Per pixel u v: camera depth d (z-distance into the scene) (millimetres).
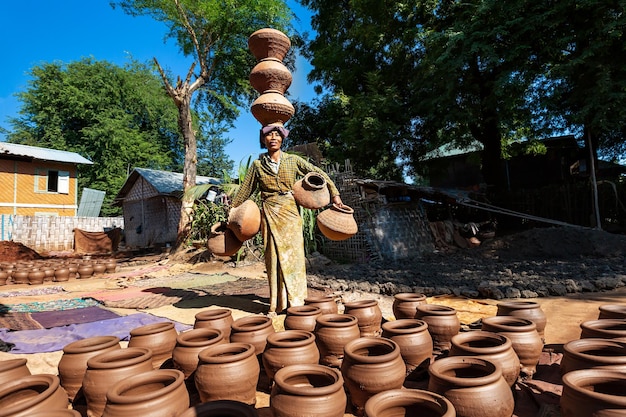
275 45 4980
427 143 16188
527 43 10617
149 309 5469
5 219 16781
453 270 8023
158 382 2059
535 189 14141
